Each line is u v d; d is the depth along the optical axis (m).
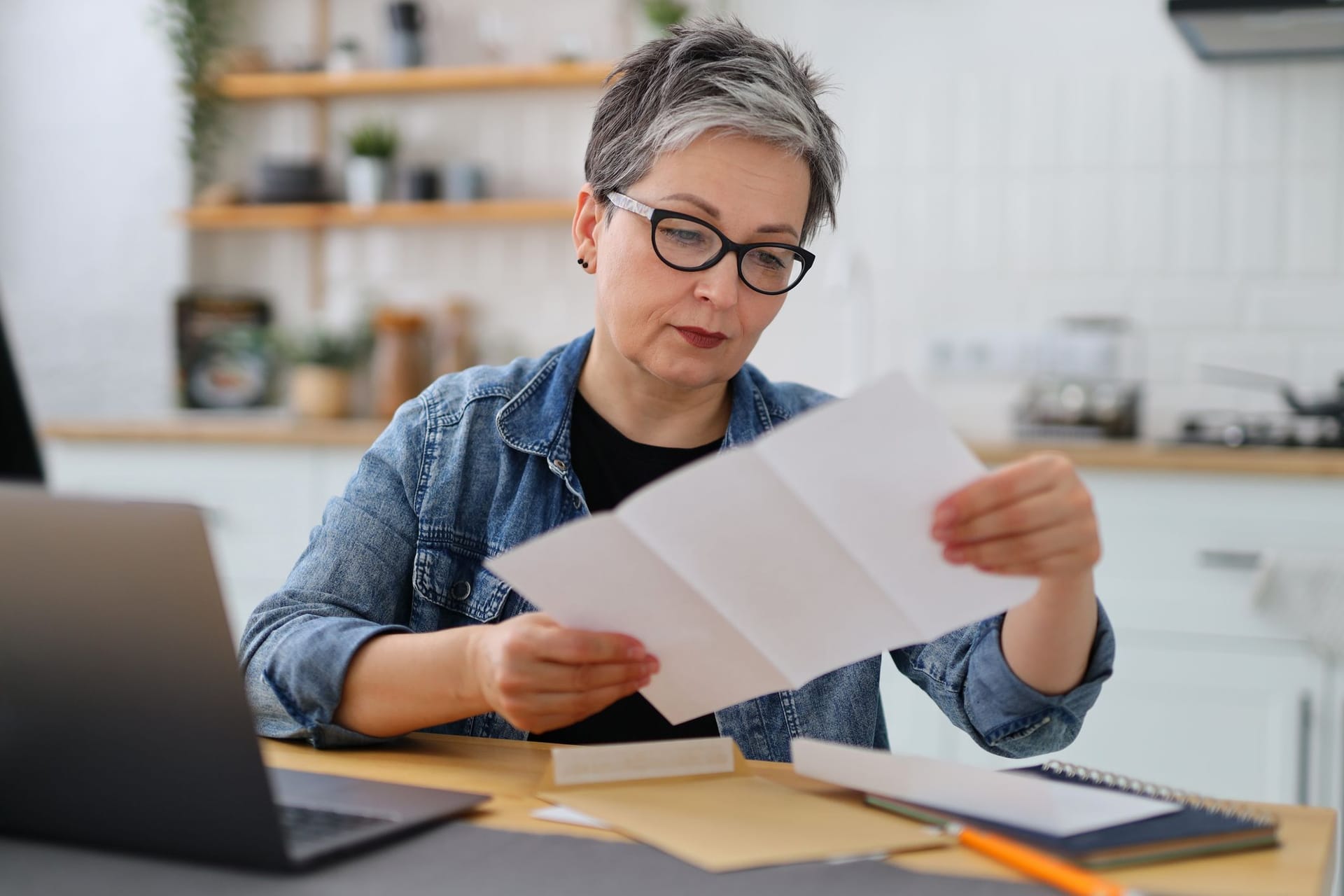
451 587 1.16
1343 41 2.77
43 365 3.66
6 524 0.68
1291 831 0.75
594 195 1.10
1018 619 0.92
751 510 0.75
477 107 3.50
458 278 3.55
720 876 0.66
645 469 1.20
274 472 3.02
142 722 0.67
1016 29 3.10
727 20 1.09
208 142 3.58
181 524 0.65
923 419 0.72
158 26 3.54
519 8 3.45
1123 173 3.05
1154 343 3.04
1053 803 0.71
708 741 0.87
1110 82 3.05
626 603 0.80
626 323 1.07
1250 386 2.99
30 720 0.70
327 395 3.43
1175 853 0.69
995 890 0.64
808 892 0.64
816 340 3.25
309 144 3.61
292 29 3.60
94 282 3.64
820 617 0.81
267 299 3.66
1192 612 2.39
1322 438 2.69
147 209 3.61
